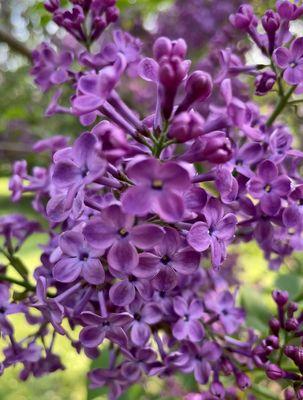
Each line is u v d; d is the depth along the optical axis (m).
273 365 0.16
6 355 0.16
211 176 0.12
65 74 0.19
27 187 0.18
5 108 0.44
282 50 0.16
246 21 0.17
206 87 0.11
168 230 0.12
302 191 0.14
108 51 0.18
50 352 0.16
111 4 0.19
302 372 0.15
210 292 0.17
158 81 0.12
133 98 0.32
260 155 0.15
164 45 0.12
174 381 0.28
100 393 0.19
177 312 0.15
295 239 0.17
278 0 0.17
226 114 0.12
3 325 0.15
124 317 0.13
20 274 0.17
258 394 0.19
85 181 0.11
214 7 0.34
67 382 0.46
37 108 0.41
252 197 0.14
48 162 0.33
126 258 0.11
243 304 0.22
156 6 0.36
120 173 0.12
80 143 0.11
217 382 0.16
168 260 0.12
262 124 0.17
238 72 0.18
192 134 0.11
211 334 0.17
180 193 0.11
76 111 0.12
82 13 0.19
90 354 0.14
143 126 0.12
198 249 0.12
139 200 0.10
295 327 0.16
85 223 0.12
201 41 0.34
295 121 0.27
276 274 0.25
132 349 0.15
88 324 0.13
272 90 0.18
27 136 0.41
